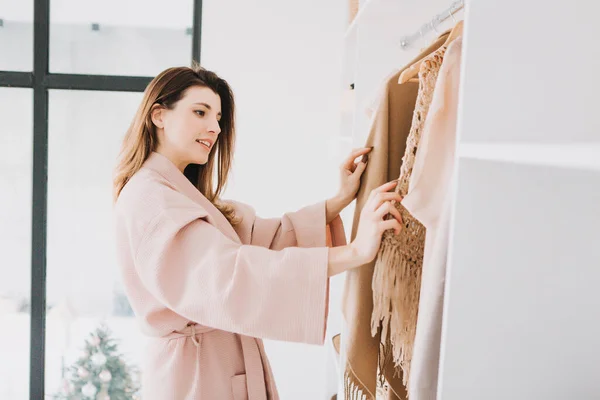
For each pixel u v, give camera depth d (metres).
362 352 1.11
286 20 2.35
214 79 1.48
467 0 0.58
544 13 0.51
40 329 2.47
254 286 1.02
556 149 0.37
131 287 1.28
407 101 1.12
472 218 0.59
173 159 1.40
